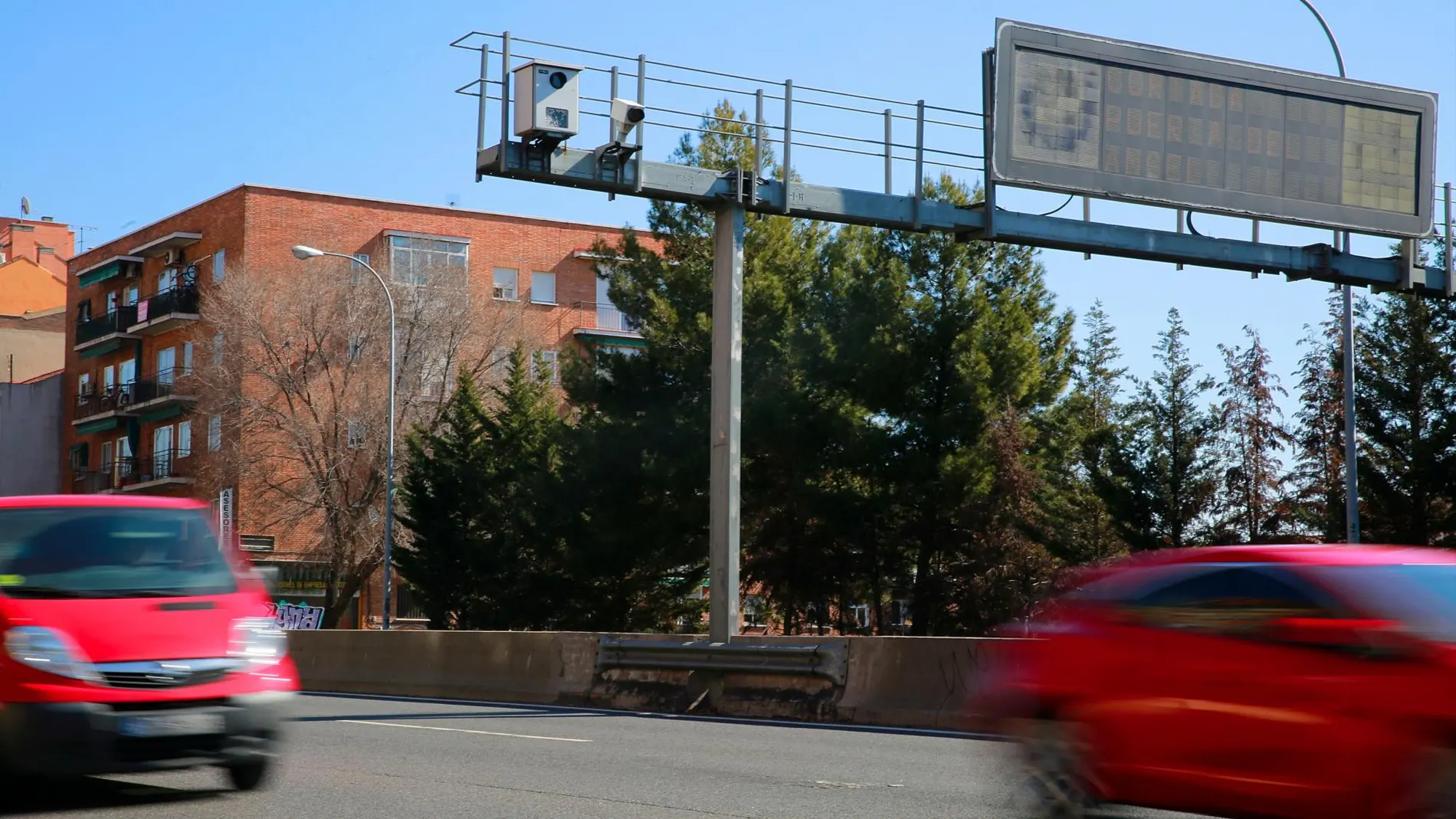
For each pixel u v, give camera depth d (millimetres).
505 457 48594
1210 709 7285
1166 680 7527
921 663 16016
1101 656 7906
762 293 40375
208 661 8984
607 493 40688
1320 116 21172
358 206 60062
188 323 61188
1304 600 7066
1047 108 19562
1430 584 6965
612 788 10219
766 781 10664
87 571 9258
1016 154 19359
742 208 19328
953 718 15398
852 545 41500
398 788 10117
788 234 42062
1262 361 50438
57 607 8875
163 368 63562
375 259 60125
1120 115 19953
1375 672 6648
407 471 50281
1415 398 41500
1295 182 20938
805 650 17094
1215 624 7406
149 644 8852
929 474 40031
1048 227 20156
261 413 50094
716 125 41000
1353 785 6641
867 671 16531
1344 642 6797
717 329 19328
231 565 9883
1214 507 47219
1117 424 47625
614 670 19391
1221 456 47125
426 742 13719
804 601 43562
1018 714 8359
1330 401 48219
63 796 9594
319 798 9578
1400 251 22844
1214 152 20453
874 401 40469
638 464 40375
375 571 56531
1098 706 7859
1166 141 20172
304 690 23891
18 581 9031
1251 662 7141
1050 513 46281
